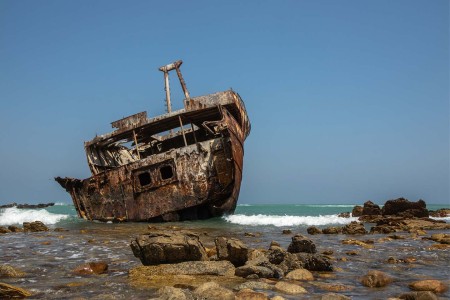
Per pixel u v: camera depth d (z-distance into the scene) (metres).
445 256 9.06
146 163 22.59
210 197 21.75
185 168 22.06
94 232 15.71
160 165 22.39
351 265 8.02
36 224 16.81
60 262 8.45
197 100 22.53
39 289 5.98
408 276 6.95
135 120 23.73
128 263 8.33
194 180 21.86
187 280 6.50
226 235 14.30
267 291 5.80
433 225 17.30
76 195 25.84
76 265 8.06
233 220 21.86
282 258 7.82
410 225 17.62
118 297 5.47
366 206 25.36
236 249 7.73
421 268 7.67
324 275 7.07
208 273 7.05
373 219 22.12
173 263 7.69
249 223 20.34
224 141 22.05
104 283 6.34
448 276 6.95
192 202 21.69
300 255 8.16
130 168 22.92
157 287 6.03
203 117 23.98
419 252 9.64
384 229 15.19
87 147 25.50
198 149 22.09
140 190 22.56
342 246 10.89
